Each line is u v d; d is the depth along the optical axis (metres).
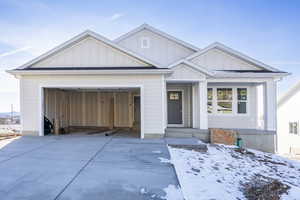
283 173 5.73
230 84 11.03
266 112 9.75
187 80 9.18
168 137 9.08
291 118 15.90
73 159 5.37
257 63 10.12
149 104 8.61
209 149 7.40
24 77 8.92
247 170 5.47
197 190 3.64
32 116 8.98
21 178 3.97
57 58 9.22
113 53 9.05
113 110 13.04
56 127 10.23
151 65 8.82
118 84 8.70
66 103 12.30
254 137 9.30
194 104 9.95
